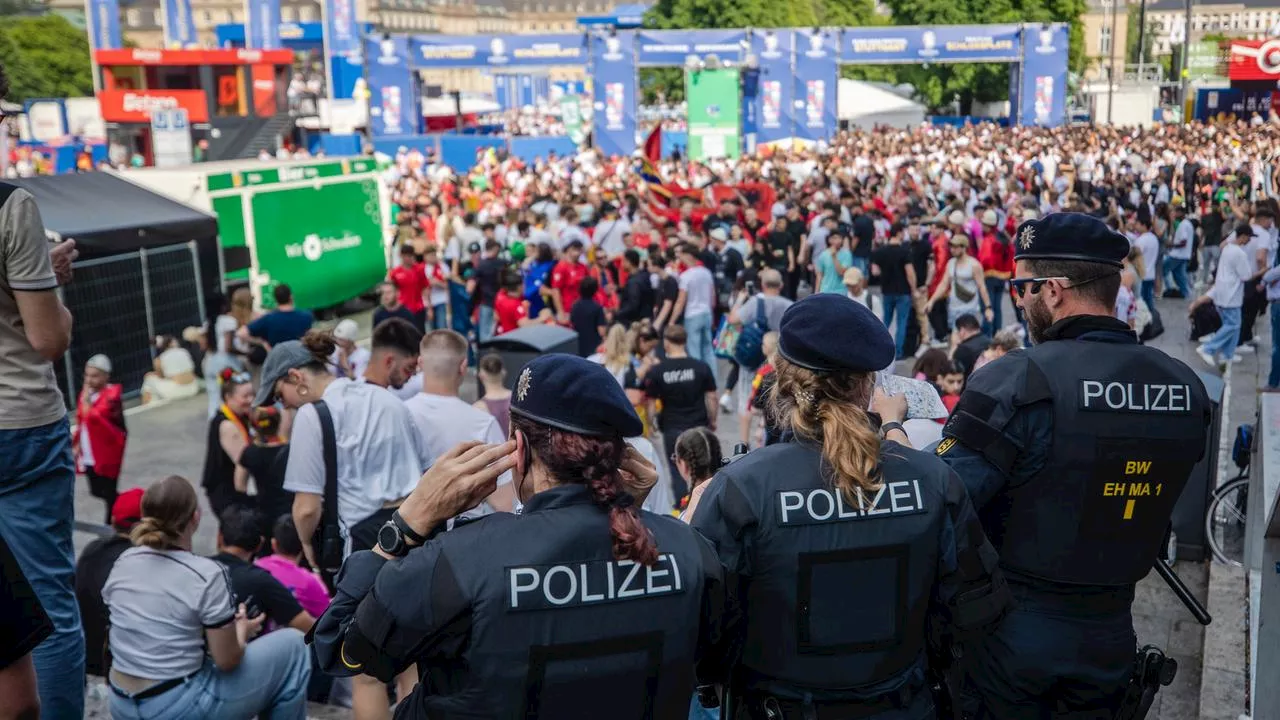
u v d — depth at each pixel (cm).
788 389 277
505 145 5169
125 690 496
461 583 224
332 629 238
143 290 1499
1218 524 778
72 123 5531
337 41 6316
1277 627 414
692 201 2305
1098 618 325
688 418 934
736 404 1388
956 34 4925
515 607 224
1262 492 611
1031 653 322
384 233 2175
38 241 289
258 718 525
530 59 5006
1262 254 1580
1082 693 326
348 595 237
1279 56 5791
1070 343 322
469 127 6462
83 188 1537
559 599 226
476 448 239
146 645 491
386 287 1427
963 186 2856
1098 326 325
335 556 583
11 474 295
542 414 234
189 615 491
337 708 634
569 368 237
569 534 230
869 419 276
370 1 15075
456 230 1912
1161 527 327
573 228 1812
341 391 586
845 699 268
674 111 6681
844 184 2836
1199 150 3916
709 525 267
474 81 15138
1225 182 2983
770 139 4997
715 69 4594
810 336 269
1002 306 1967
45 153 4816
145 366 1512
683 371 927
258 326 1185
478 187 3503
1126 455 313
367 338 1877
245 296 1218
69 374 1390
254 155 4194
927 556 271
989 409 312
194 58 4222
